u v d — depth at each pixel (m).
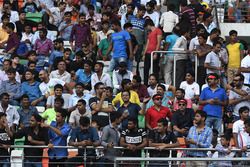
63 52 71.69
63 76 68.56
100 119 64.19
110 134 60.84
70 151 62.03
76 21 77.69
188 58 70.88
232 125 63.88
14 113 64.06
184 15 74.69
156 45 71.81
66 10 79.19
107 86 66.56
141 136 60.38
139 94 67.31
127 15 76.00
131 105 64.12
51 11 78.69
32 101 67.31
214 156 60.91
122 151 60.81
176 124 63.41
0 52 73.25
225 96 65.56
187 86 67.81
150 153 60.62
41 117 61.62
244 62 71.25
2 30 74.75
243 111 62.69
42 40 72.56
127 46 71.00
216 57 70.19
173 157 59.91
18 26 76.12
